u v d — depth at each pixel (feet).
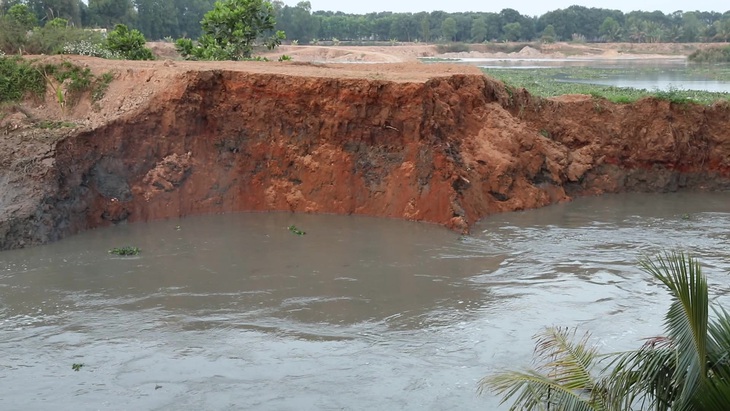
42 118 74.38
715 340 21.53
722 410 20.18
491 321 46.96
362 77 73.92
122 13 264.11
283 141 74.23
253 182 74.28
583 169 82.64
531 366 40.32
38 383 38.63
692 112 85.61
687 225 69.97
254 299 50.62
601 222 71.05
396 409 36.27
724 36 440.86
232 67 80.43
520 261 58.75
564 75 216.54
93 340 43.96
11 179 63.77
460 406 36.50
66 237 63.87
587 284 53.52
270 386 38.50
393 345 43.55
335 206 73.15
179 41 117.70
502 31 472.03
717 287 52.19
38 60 81.87
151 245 62.23
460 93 77.97
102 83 77.10
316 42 365.20
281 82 73.61
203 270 56.29
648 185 84.79
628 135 85.05
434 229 67.92
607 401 23.36
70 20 215.31
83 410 35.88
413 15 457.68
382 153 73.20
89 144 68.13
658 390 22.33
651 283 53.57
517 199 76.07
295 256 59.77
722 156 85.81
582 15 492.54
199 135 73.41
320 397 37.37
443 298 50.90
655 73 230.89
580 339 43.91
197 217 71.51
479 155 75.72
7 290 51.65
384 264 57.98
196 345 43.37
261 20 126.11
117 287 52.49
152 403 36.63
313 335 44.93
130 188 69.51
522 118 83.82
